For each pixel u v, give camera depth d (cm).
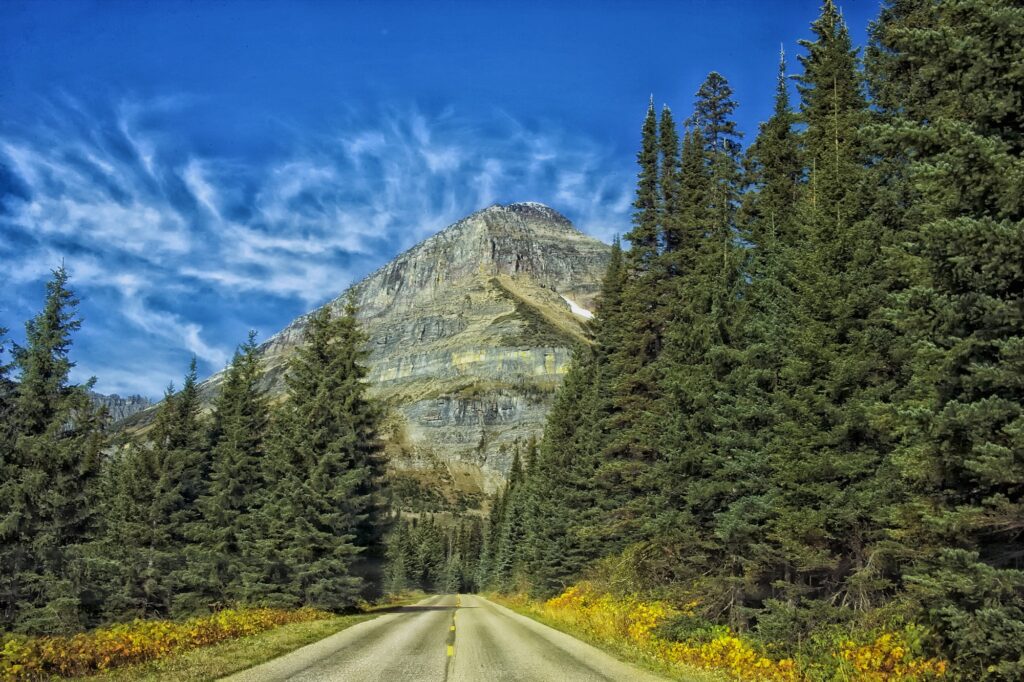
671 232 3080
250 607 3009
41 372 3034
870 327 1529
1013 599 909
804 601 1511
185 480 3950
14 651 1232
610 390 3384
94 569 3150
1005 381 884
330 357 3522
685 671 1342
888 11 2091
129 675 1161
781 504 1641
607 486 3228
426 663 1385
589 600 3041
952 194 955
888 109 1928
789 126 2517
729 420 1914
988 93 939
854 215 1681
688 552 2238
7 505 2841
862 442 1524
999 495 926
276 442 3494
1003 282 910
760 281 2073
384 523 3591
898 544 1282
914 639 1147
